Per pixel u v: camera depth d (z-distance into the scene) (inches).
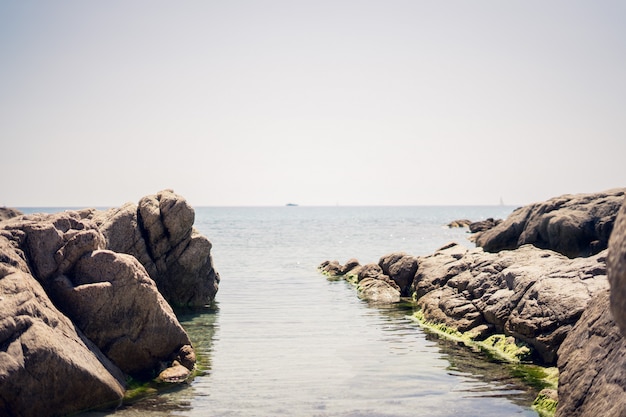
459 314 938.1
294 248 2832.2
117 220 1084.5
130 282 692.1
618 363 473.7
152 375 695.1
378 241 3408.0
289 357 782.5
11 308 555.2
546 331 744.3
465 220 5487.2
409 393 630.5
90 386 578.9
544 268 884.0
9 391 520.1
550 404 573.3
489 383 661.9
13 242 660.7
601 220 1551.4
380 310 1137.4
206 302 1211.2
